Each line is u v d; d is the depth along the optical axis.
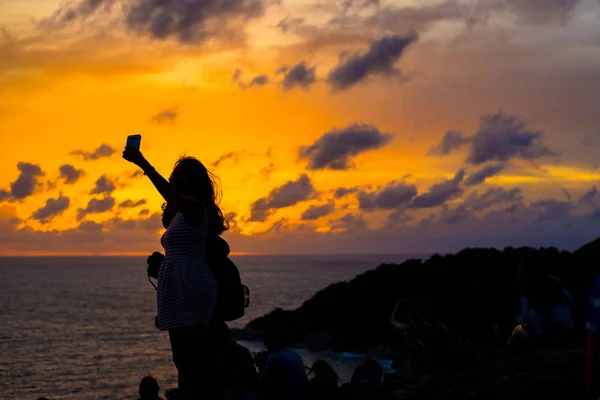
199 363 5.53
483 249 70.25
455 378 8.24
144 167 5.28
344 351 65.69
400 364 11.31
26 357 75.56
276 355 9.12
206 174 5.77
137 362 71.56
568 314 10.00
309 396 9.02
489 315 51.28
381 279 73.25
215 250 5.75
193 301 5.41
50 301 166.12
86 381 60.28
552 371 7.55
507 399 6.91
